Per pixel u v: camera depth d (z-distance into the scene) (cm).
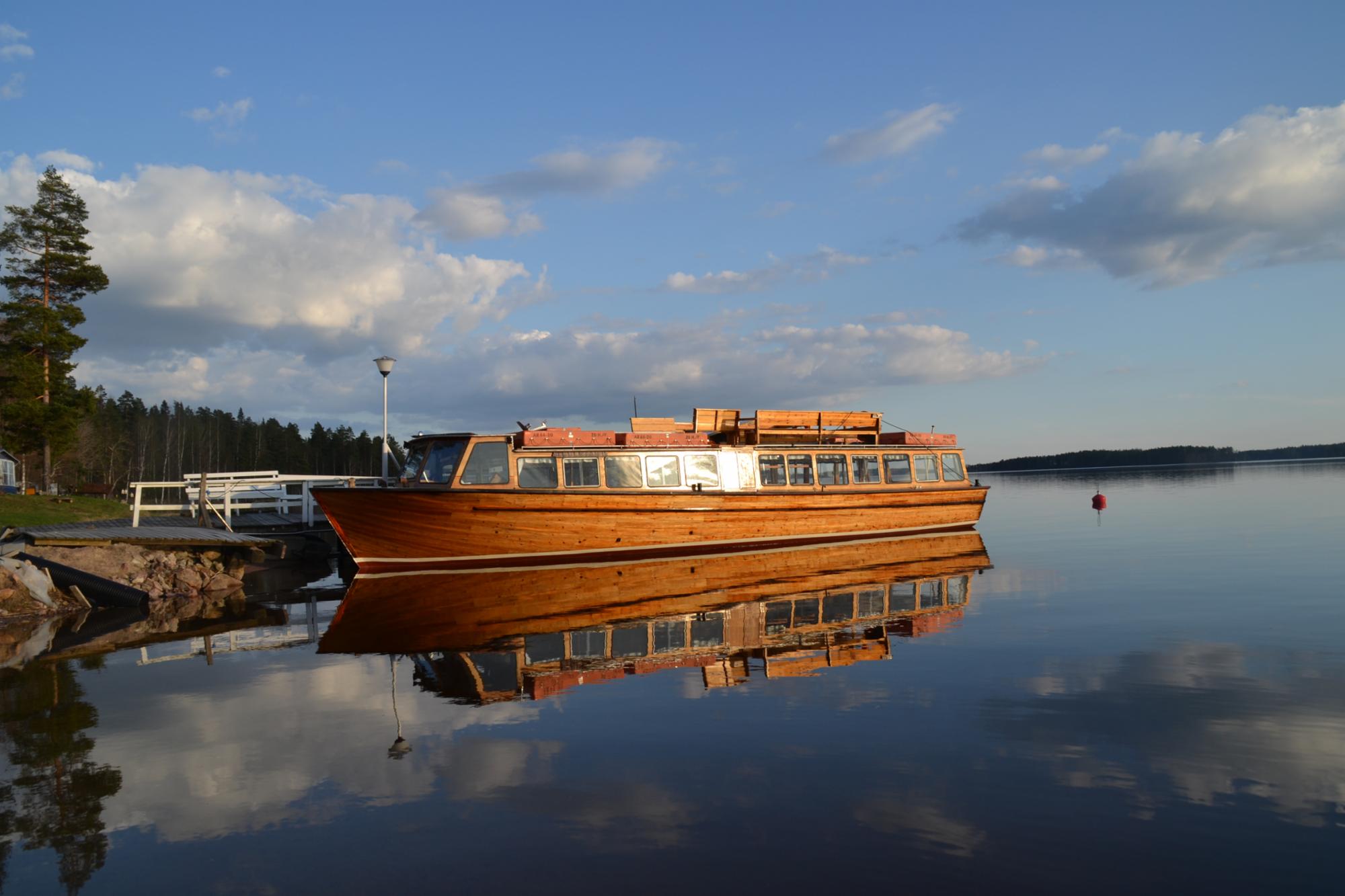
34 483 6644
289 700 837
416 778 603
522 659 1001
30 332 4528
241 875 461
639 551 2091
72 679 968
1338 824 502
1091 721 708
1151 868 451
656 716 743
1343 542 2138
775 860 464
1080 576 1664
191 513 3316
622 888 435
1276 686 809
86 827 530
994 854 469
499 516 1916
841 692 814
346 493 1814
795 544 2352
